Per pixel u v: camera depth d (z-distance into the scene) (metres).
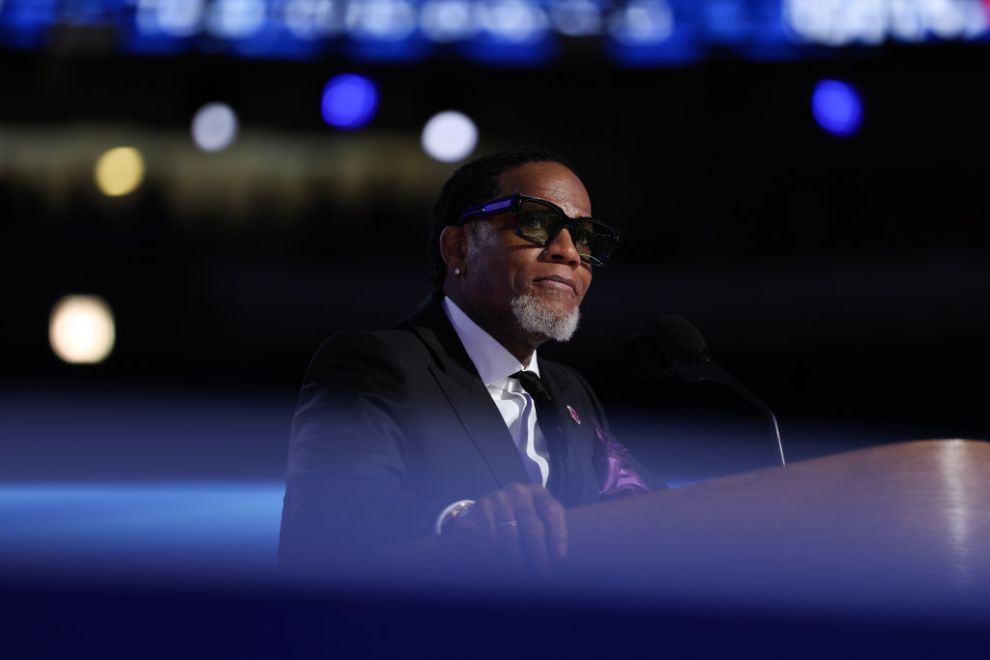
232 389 44.91
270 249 46.97
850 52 41.69
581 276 7.24
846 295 43.88
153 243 46.28
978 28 40.84
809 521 3.85
